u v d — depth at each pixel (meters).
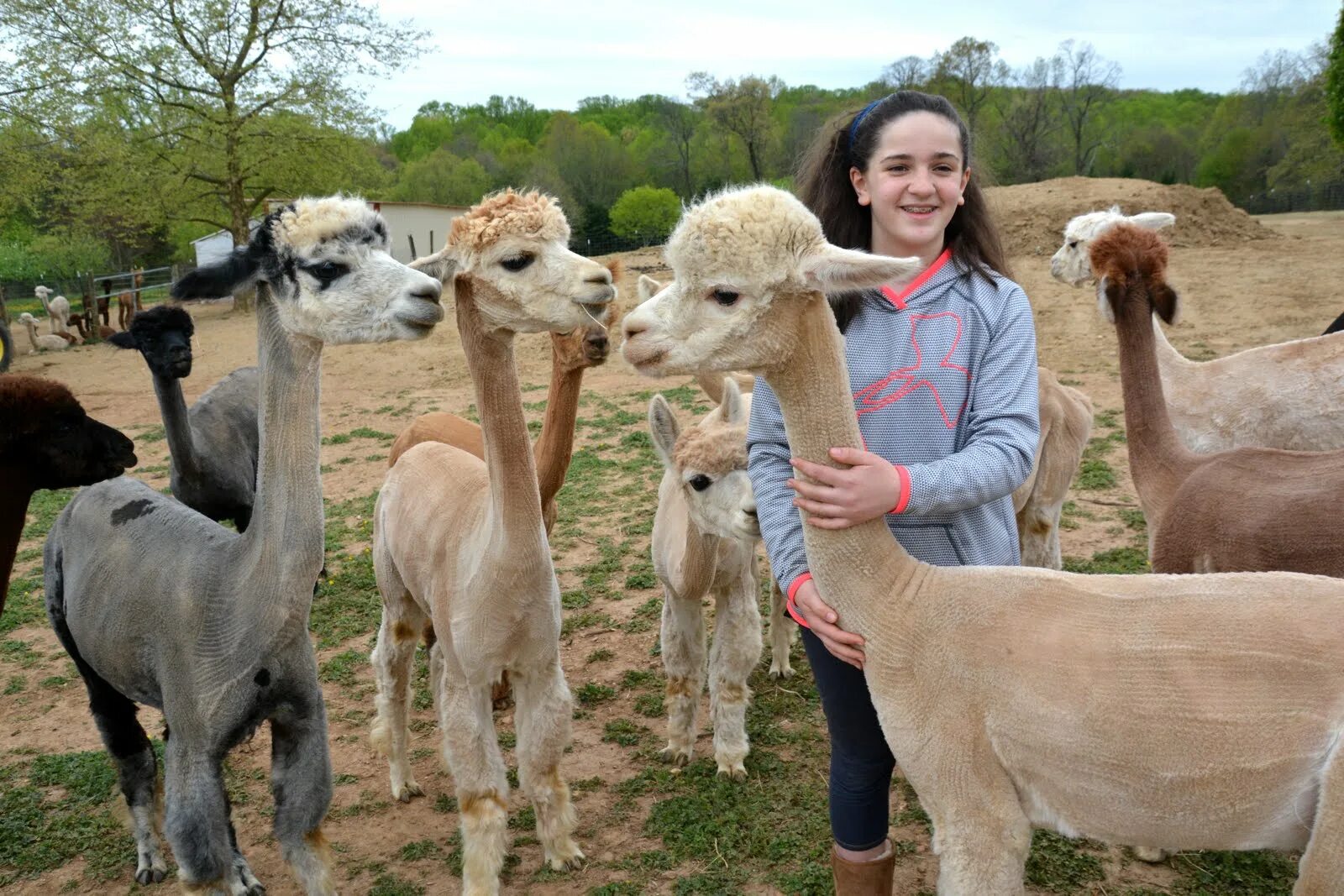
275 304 3.28
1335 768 2.10
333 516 9.51
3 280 38.16
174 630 3.46
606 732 5.16
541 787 3.97
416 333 3.27
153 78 27.98
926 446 2.62
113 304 34.25
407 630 4.68
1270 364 6.28
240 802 4.77
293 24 28.88
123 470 4.26
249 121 29.14
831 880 3.79
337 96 29.73
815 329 2.34
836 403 2.40
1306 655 2.18
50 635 7.02
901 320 2.64
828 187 2.89
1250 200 51.75
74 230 32.62
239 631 3.35
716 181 63.84
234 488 6.97
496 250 3.44
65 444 4.03
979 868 2.44
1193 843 2.34
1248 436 6.30
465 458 4.64
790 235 2.26
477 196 68.75
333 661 6.20
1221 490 3.81
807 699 5.38
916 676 2.45
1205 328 15.70
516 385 3.59
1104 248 4.70
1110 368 13.47
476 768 3.73
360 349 19.83
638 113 111.12
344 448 12.48
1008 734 2.38
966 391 2.62
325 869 3.55
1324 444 6.12
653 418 4.45
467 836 3.71
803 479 2.46
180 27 27.83
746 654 4.57
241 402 7.41
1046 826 2.47
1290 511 3.54
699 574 4.24
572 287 3.43
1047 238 23.94
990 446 2.46
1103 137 69.31
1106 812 2.35
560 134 73.44
